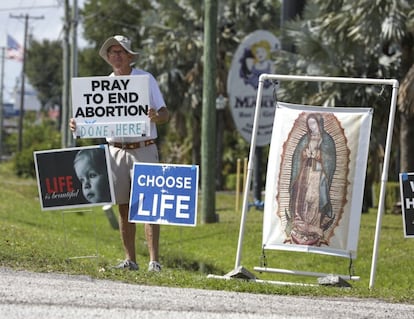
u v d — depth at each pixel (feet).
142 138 81.82
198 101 336.29
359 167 82.43
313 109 83.92
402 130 203.21
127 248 82.84
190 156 398.42
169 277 75.20
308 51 204.64
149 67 336.70
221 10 336.70
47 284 65.92
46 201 80.18
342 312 60.08
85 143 367.66
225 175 402.31
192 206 79.51
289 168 83.82
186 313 55.93
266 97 206.90
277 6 337.72
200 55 331.77
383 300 69.67
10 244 94.68
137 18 519.60
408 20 189.26
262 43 207.31
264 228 84.69
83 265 79.82
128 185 82.23
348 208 82.28
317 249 82.74
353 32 192.03
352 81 84.02
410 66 196.75
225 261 139.33
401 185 81.71
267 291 71.15
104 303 58.08
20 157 433.89
